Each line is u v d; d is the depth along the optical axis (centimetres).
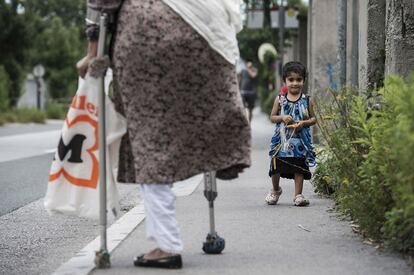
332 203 945
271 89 4669
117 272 594
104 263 608
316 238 717
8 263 693
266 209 908
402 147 536
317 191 1016
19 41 4709
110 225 827
